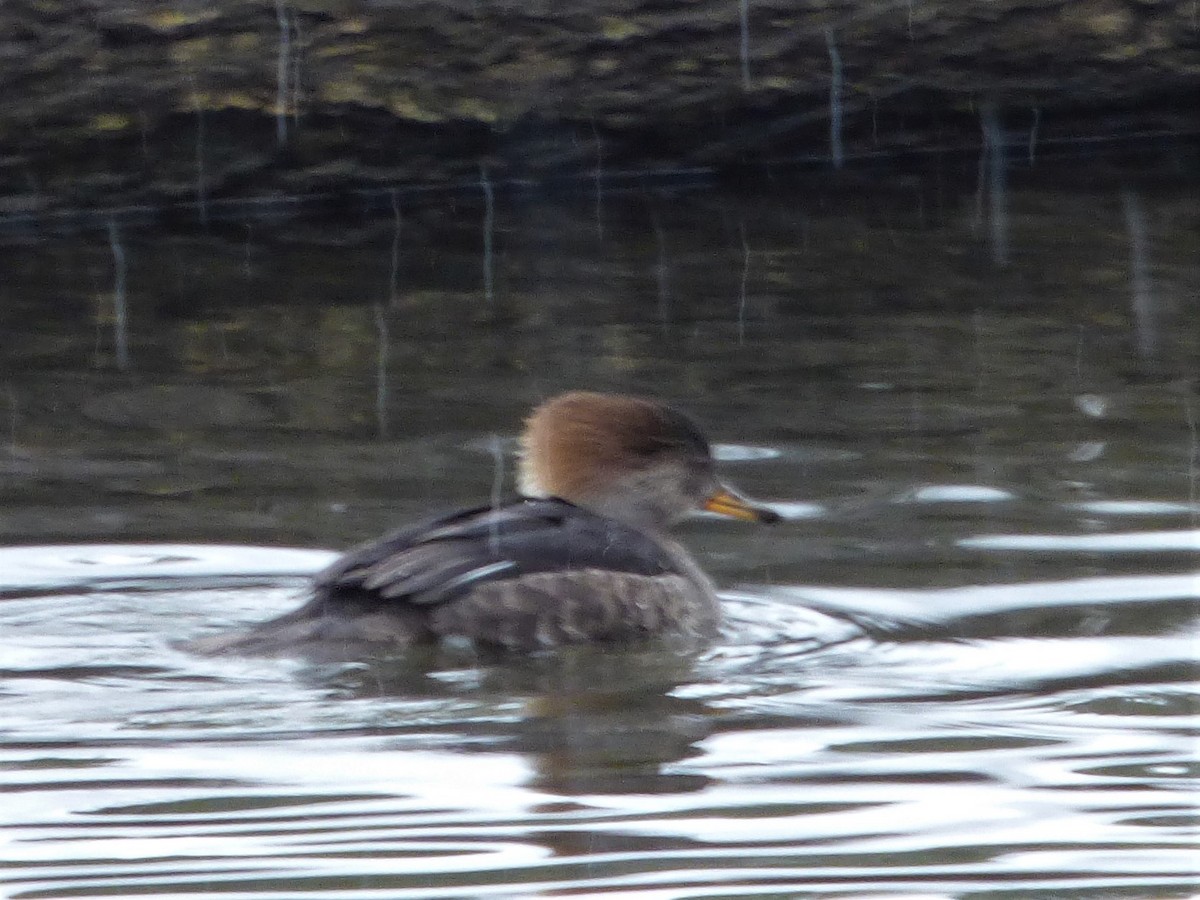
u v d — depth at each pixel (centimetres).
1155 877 747
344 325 1642
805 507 1221
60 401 1443
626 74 2142
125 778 839
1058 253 1847
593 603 1016
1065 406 1402
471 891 735
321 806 813
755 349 1558
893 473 1276
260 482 1269
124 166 2033
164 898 731
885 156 2286
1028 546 1148
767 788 830
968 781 837
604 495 1151
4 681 954
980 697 939
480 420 1388
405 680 964
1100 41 2256
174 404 1435
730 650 1013
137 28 1988
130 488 1259
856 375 1485
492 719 910
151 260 1883
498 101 2111
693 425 1167
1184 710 920
